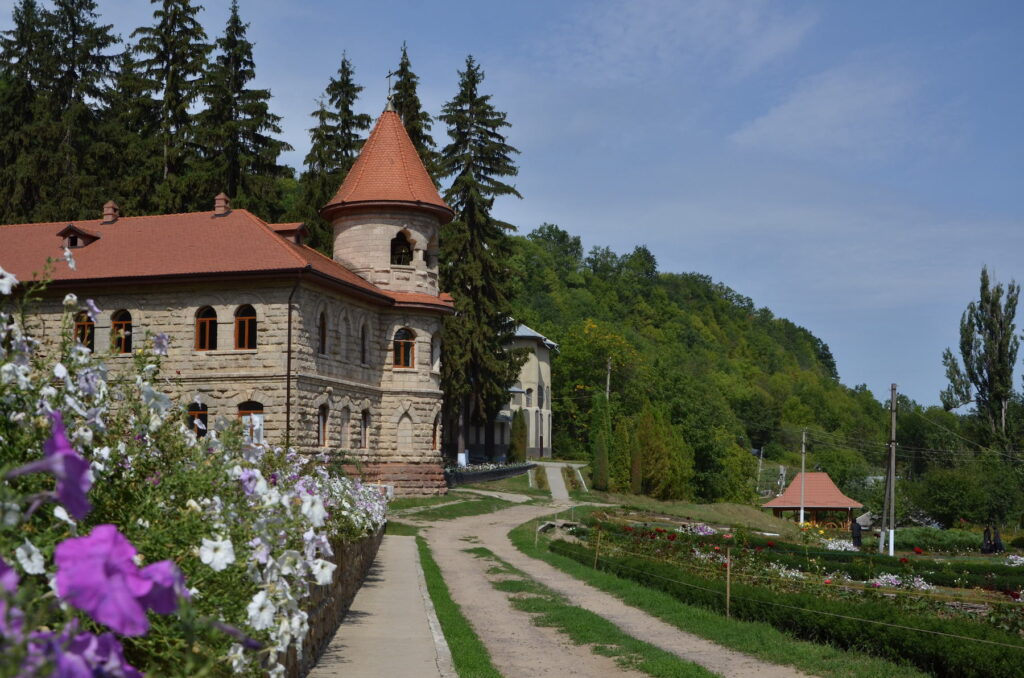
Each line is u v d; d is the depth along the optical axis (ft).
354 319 151.02
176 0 192.13
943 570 96.84
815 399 547.49
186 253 138.10
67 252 22.30
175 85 192.24
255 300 133.39
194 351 134.72
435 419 164.96
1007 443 261.24
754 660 52.95
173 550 19.44
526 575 90.68
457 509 157.79
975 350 270.26
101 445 21.91
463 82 202.18
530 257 569.64
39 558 12.09
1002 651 45.29
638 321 598.34
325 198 200.13
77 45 219.00
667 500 256.73
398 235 162.09
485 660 46.91
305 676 38.29
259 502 23.18
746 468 347.36
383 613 57.67
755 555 94.27
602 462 248.93
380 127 167.02
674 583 75.87
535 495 213.05
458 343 188.55
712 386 453.99
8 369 18.21
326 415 141.38
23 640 8.42
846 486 325.42
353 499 62.95
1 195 201.46
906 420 375.66
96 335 136.46
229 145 191.42
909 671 49.14
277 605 20.34
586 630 59.98
